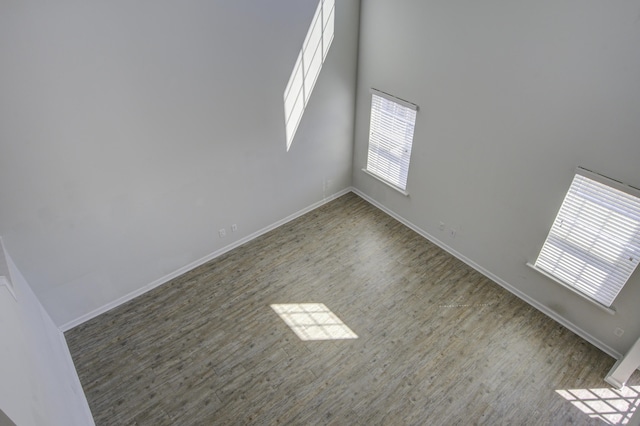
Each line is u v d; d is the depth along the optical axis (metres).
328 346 4.93
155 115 4.67
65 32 3.72
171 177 5.20
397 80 5.92
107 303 5.41
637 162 3.81
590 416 4.20
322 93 6.30
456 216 6.00
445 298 5.58
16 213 4.19
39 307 4.53
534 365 4.70
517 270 5.45
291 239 6.71
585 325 4.93
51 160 4.17
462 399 4.36
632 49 3.49
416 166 6.29
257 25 4.98
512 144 4.80
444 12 4.86
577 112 4.07
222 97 5.14
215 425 4.15
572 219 4.57
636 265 4.17
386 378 4.57
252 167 6.02
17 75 3.64
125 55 4.15
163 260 5.72
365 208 7.46
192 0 4.32
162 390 4.47
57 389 3.40
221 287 5.79
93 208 4.71
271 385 4.51
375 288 5.75
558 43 3.96
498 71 4.59
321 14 5.57
